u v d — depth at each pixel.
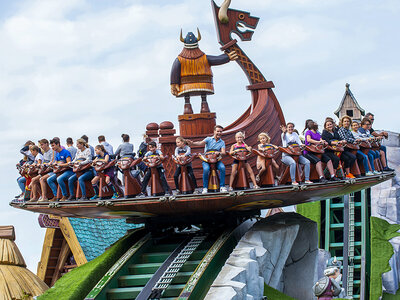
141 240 28.11
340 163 26.72
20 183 28.44
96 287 24.81
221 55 29.06
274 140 29.45
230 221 28.02
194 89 28.41
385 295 41.00
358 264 42.44
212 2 29.33
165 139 27.66
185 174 25.02
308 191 25.77
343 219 44.62
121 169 25.22
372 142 28.67
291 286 31.02
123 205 25.20
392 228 43.94
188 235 28.56
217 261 25.44
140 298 23.58
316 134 26.09
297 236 31.20
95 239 38.19
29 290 30.81
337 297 25.22
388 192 46.28
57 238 39.25
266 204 27.45
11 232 32.66
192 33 28.91
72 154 27.05
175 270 24.66
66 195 26.45
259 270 25.16
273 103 29.84
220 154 24.88
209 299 21.20
